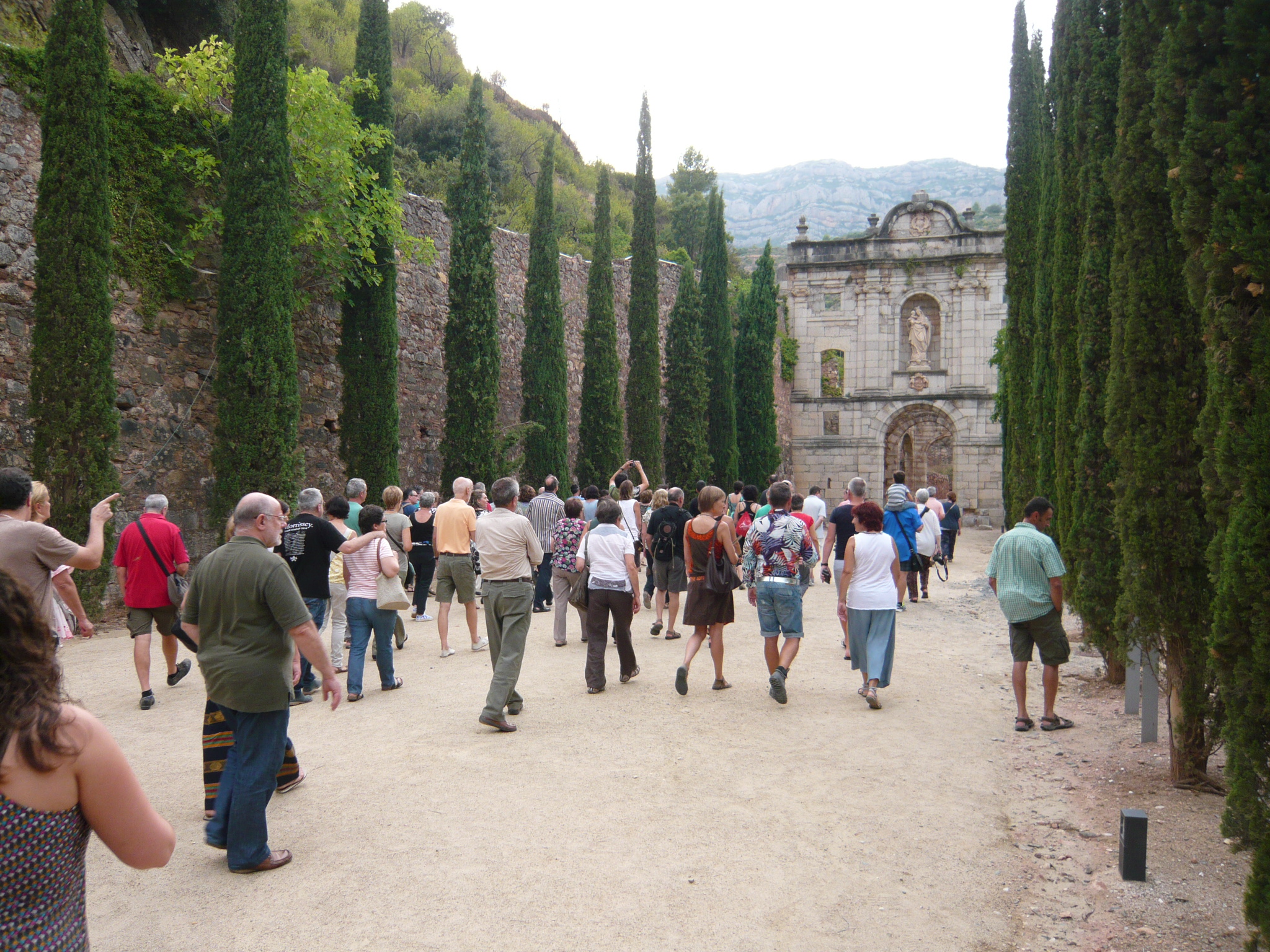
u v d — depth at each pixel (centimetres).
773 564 741
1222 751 589
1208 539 495
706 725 665
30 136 1060
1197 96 368
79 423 971
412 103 3641
